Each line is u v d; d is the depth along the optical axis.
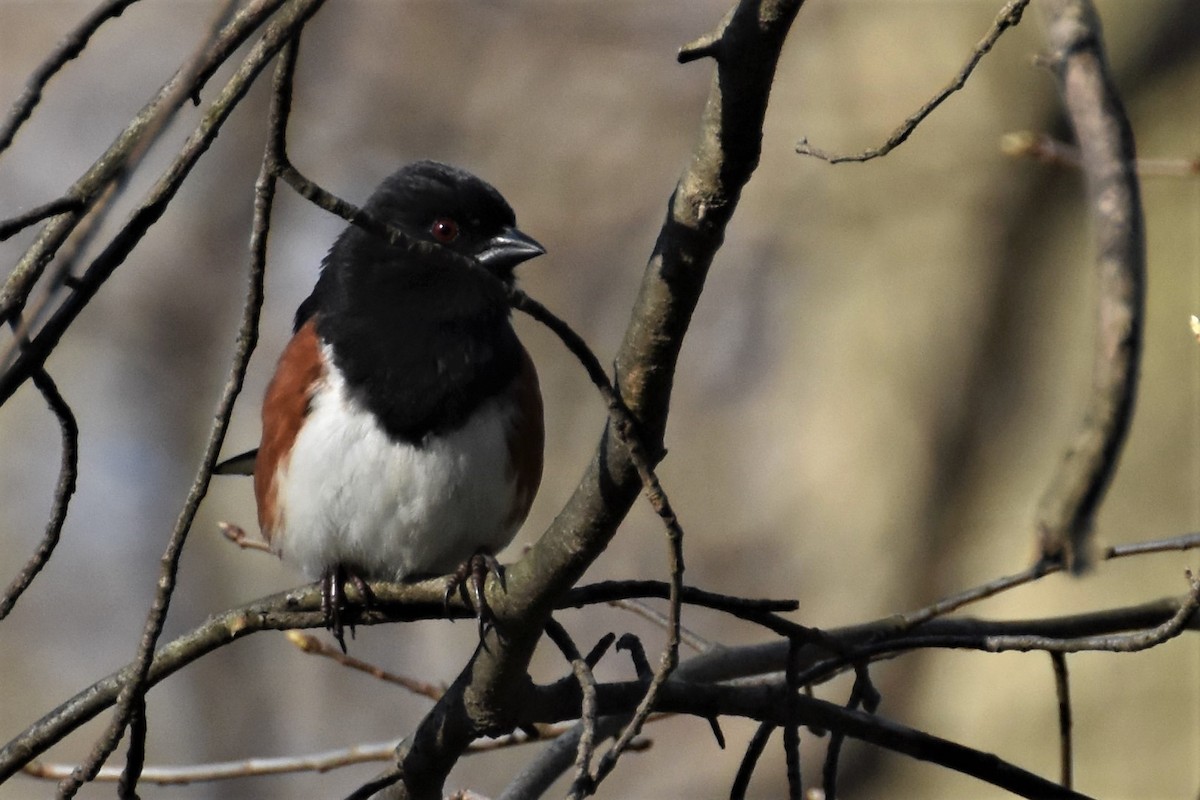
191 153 4.28
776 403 15.52
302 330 6.75
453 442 6.42
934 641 4.95
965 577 14.25
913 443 14.88
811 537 14.91
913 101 15.22
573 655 4.90
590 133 15.23
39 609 15.48
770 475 15.24
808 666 5.91
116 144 4.32
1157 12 14.30
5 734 15.15
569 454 13.98
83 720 5.18
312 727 14.04
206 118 4.24
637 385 4.29
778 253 15.71
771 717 4.93
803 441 15.29
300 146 15.01
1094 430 3.78
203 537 14.87
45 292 3.84
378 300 6.52
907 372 15.12
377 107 15.20
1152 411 12.98
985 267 15.03
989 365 14.84
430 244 4.11
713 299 15.77
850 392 15.32
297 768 6.17
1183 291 13.24
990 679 13.37
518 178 15.12
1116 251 3.84
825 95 15.47
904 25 15.39
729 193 4.05
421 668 14.16
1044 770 12.86
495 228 6.75
